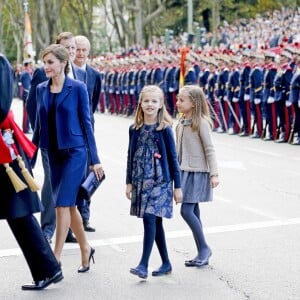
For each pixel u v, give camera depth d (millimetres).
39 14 87625
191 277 11266
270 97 29812
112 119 44062
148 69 43875
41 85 11375
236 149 26906
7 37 114625
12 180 9977
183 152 11836
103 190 18328
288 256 12305
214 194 17625
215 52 37219
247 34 55812
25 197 10180
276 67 29984
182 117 12086
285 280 11086
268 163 22969
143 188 10977
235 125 32812
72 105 11156
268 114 29984
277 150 26609
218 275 11352
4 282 11117
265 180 19656
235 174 20688
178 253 12516
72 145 11109
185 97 11773
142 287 10828
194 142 11773
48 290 10719
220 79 33625
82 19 98562
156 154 11000
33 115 12938
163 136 11047
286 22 53750
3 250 12852
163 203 10953
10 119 10266
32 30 89562
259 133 31094
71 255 12477
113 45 114938
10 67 9938
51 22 88562
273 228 14195
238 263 11945
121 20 82062
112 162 23297
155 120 11102
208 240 13328
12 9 96500
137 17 77875
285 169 21688
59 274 10734
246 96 31719
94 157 11227
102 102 51031
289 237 13516
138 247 12961
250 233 13812
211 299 10297
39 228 10578
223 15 81500
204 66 36250
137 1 77625
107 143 28688
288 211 15711
